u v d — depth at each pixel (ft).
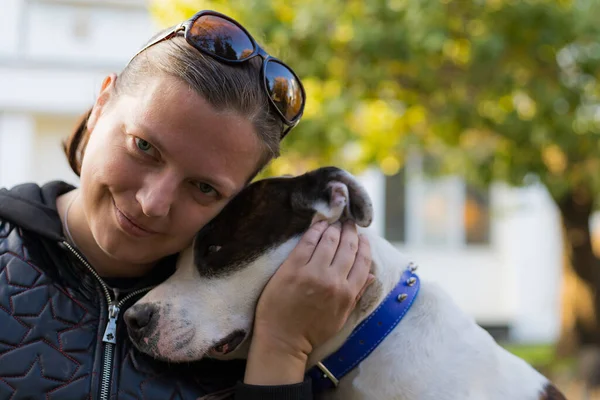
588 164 21.15
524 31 19.44
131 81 5.54
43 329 5.37
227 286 6.57
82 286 5.81
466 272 36.22
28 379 5.16
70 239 5.96
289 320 5.99
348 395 6.84
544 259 36.04
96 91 6.88
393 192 35.47
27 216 5.76
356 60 19.33
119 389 5.49
